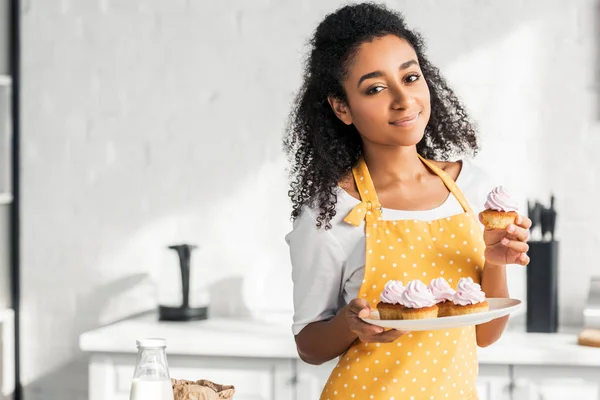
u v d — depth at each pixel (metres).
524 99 3.72
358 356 1.83
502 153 3.73
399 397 1.80
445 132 2.04
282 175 3.86
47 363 4.02
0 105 4.00
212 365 3.34
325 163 1.89
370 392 1.81
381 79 1.75
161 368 1.60
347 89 1.79
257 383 3.32
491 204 1.72
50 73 3.99
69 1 3.97
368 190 1.86
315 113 1.93
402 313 1.73
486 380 3.17
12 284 4.02
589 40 3.68
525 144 3.72
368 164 1.89
